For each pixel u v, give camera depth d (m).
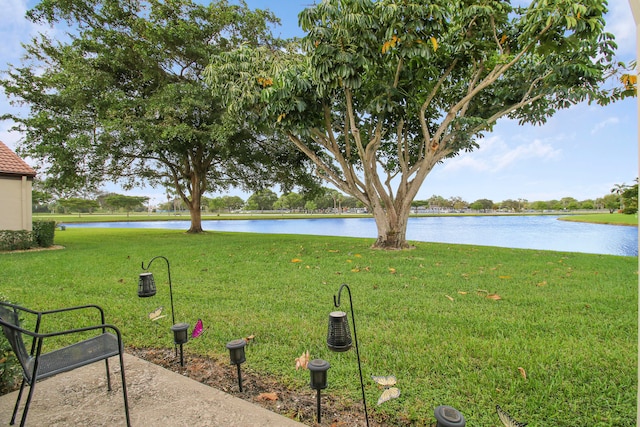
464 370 2.14
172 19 11.71
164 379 2.10
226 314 3.31
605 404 1.77
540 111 7.44
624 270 5.33
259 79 7.18
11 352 1.97
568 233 17.98
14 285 4.59
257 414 1.72
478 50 6.93
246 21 12.28
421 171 8.00
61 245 10.07
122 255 7.50
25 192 9.91
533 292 4.00
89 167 12.12
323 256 7.00
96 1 11.13
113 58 11.11
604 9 5.33
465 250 8.02
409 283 4.51
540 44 6.03
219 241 10.49
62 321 3.17
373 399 1.85
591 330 2.78
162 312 3.40
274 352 2.47
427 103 7.45
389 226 8.34
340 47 5.97
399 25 5.82
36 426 1.67
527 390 1.91
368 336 2.71
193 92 11.01
